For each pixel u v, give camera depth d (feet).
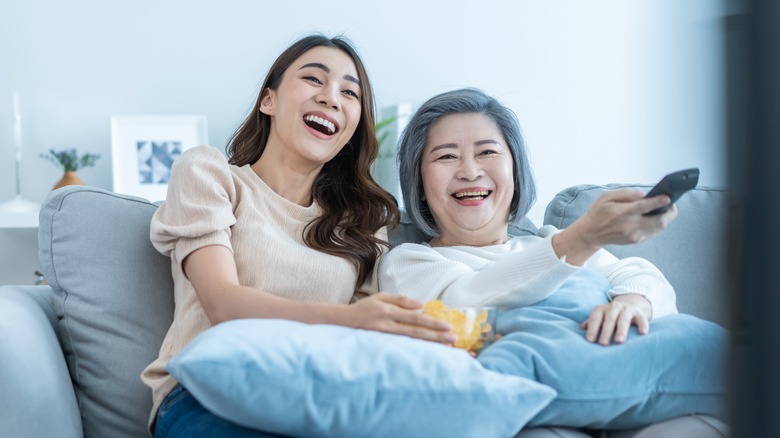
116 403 4.25
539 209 12.69
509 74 12.76
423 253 4.66
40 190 11.50
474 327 3.68
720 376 1.32
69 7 11.50
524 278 3.96
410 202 5.16
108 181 11.64
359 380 3.00
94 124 11.61
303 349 3.07
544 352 3.48
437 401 3.02
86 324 4.31
